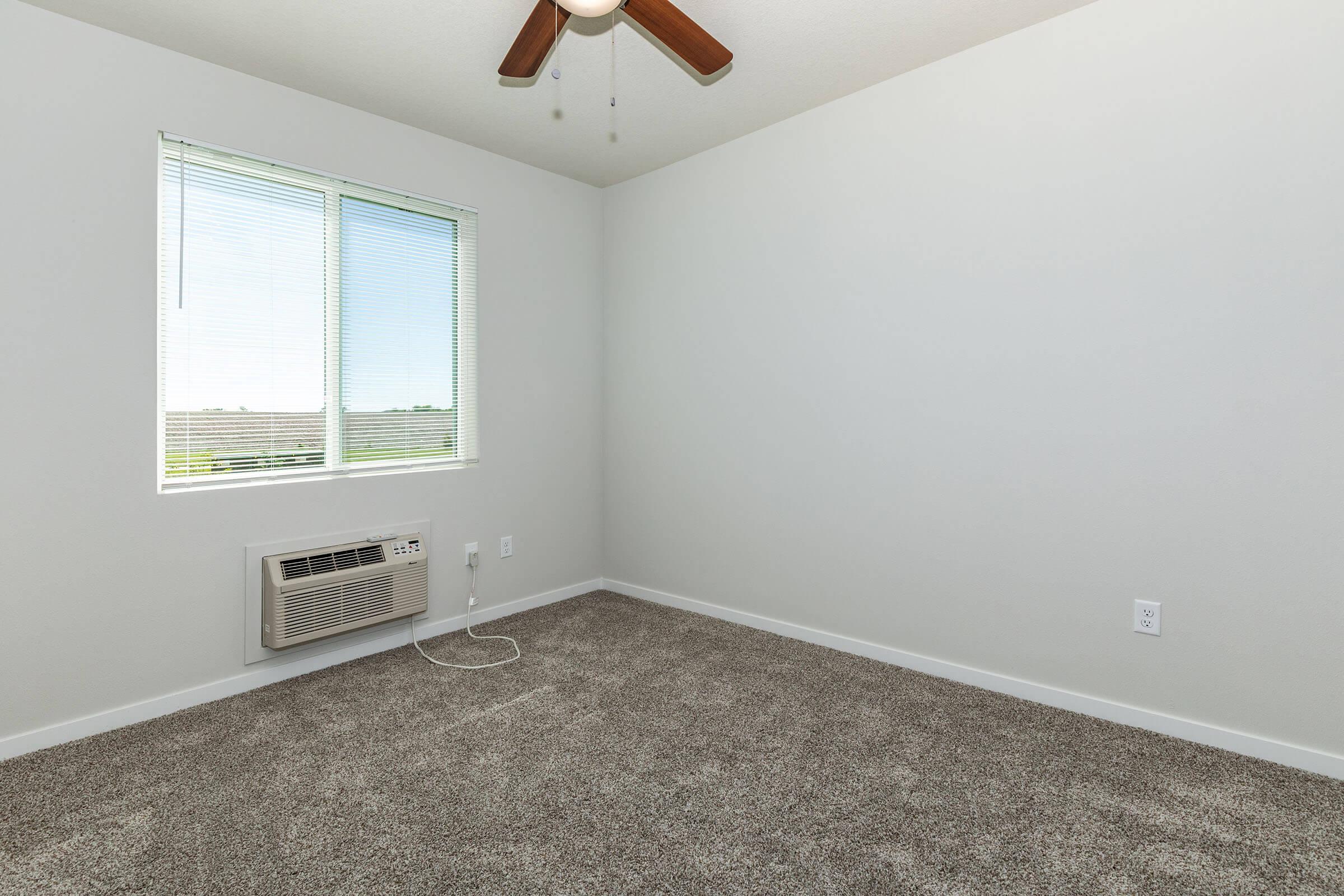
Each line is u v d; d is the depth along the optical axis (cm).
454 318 312
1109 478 210
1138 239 201
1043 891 137
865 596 272
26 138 195
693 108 276
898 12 209
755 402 307
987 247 232
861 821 161
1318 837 154
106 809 167
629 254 362
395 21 209
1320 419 176
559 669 260
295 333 259
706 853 150
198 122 229
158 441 224
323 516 263
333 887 139
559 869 144
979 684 240
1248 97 183
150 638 220
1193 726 198
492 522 325
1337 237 172
